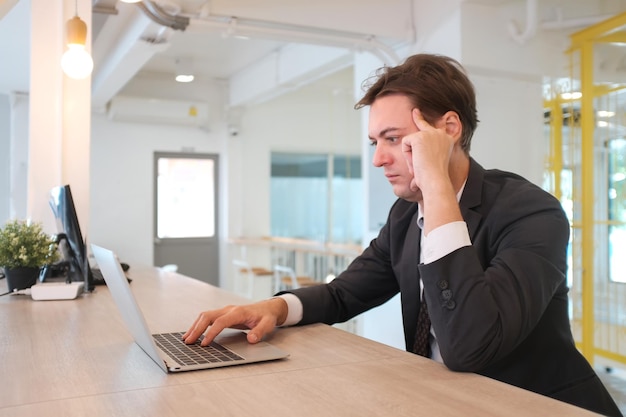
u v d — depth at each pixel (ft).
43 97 8.76
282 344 3.93
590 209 12.48
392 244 4.58
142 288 6.97
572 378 3.68
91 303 5.94
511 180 4.09
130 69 16.61
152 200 24.30
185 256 25.29
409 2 13.23
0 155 21.77
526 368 3.63
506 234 3.72
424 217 3.44
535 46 12.53
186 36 18.63
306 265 22.08
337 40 12.67
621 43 11.76
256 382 3.00
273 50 20.35
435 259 3.30
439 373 3.18
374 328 14.75
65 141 8.82
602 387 3.77
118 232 23.67
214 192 25.81
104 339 4.10
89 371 3.22
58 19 8.79
